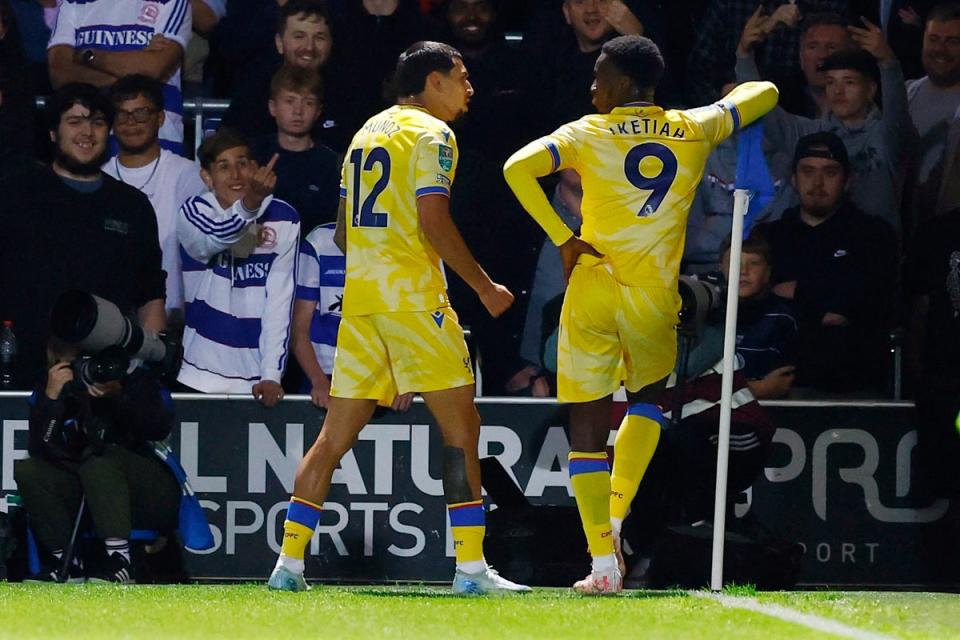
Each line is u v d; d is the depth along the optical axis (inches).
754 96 786.8
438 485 997.8
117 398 920.9
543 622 602.9
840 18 1135.0
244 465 1005.2
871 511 1001.5
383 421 998.4
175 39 1131.9
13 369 1026.7
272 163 1021.8
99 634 560.1
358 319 755.4
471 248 1106.7
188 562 1000.2
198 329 1045.2
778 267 1075.9
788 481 1003.3
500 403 1002.1
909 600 719.7
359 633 566.6
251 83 1131.3
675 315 762.2
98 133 1032.8
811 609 660.1
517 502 970.7
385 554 998.4
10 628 576.7
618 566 770.2
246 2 1173.1
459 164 1109.7
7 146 1080.2
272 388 1008.2
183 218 1033.5
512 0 1218.6
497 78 1141.1
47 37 1180.5
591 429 758.5
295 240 1043.3
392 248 744.3
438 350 745.0
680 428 946.1
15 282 1029.2
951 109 1131.9
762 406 1005.2
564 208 1114.7
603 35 1130.0
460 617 617.9
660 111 760.3
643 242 747.4
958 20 1127.0
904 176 1139.3
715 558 803.4
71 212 1034.7
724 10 1145.4
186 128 1188.5
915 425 1001.5
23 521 937.5
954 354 995.9
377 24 1133.1
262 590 765.9
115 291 1036.5
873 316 1071.6
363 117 1123.3
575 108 1131.3
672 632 573.9
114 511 908.6
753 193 819.4
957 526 998.4
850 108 1123.9
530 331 1096.8
